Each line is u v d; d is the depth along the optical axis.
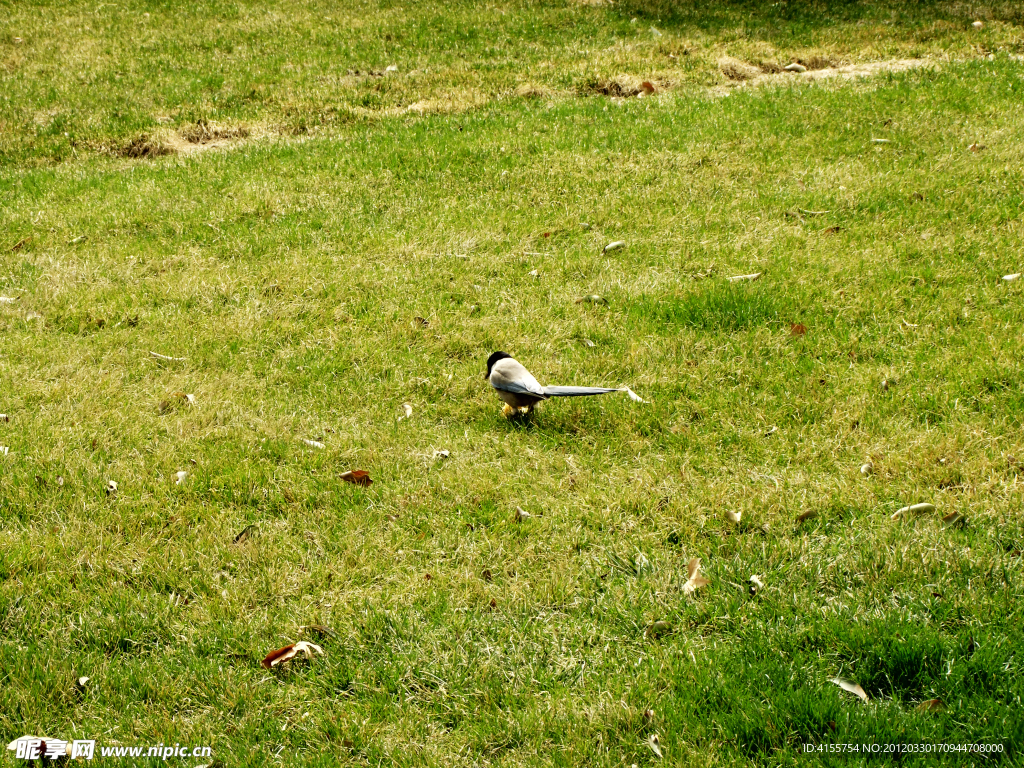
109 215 11.01
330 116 14.93
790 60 16.45
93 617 4.92
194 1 21.05
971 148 11.88
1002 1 19.73
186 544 5.48
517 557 5.29
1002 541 5.14
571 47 17.38
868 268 8.85
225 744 4.17
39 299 8.90
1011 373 6.86
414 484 6.04
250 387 7.36
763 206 10.52
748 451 6.30
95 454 6.40
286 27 19.11
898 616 4.58
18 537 5.55
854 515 5.49
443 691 4.40
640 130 12.91
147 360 7.79
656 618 4.79
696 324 8.03
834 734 3.99
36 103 15.58
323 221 10.70
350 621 4.85
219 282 9.14
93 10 20.56
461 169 11.98
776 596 4.85
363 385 7.34
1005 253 8.95
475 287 8.92
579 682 4.41
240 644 4.72
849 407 6.65
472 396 7.23
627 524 5.53
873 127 12.76
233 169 12.46
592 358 7.53
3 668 4.59
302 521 5.70
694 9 19.78
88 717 4.34
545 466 6.23
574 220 10.38
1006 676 4.20
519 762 4.01
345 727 4.21
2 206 11.60
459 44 17.83
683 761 3.94
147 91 16.00
